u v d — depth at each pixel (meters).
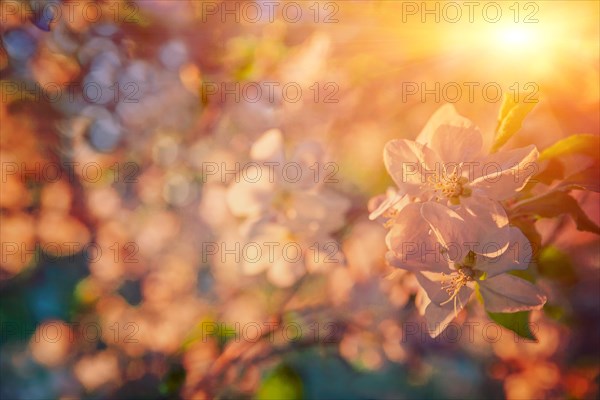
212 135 0.56
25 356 1.04
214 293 0.74
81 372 0.88
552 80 0.38
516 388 0.65
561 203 0.33
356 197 0.46
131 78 0.60
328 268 0.48
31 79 0.60
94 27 0.56
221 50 0.53
